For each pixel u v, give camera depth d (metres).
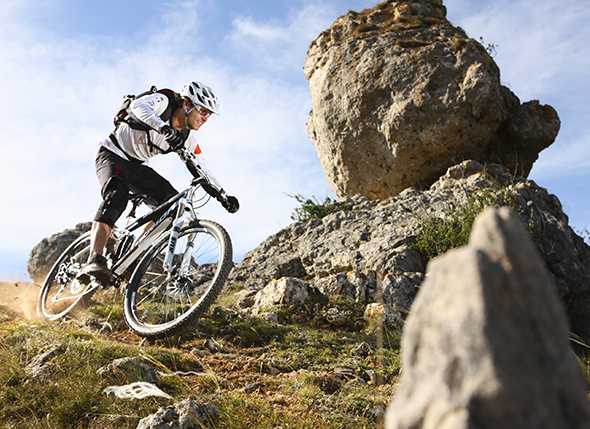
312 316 6.32
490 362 0.94
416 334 1.04
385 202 9.03
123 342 5.23
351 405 3.97
